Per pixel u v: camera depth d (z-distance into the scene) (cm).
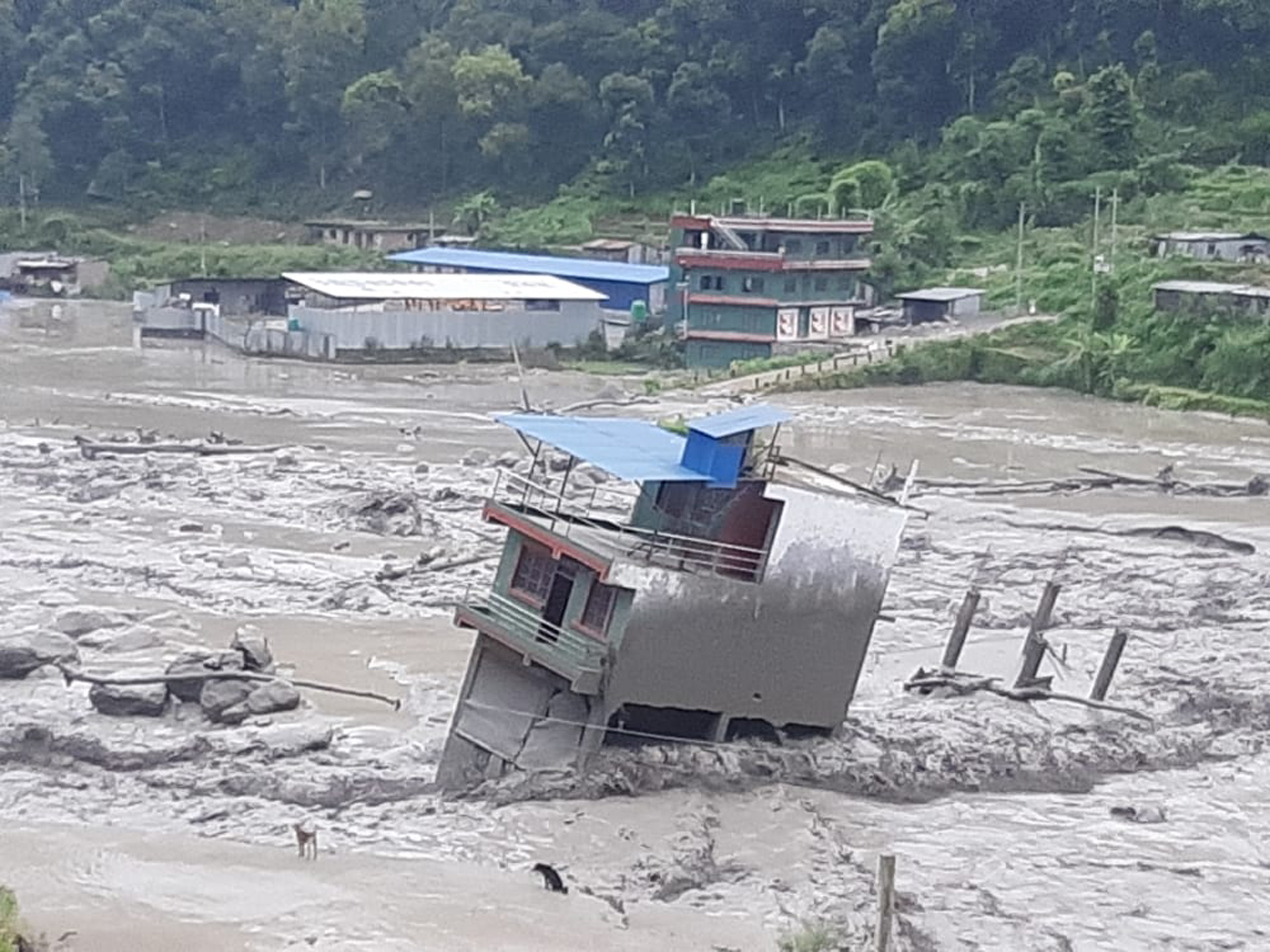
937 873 3566
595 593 3788
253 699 4247
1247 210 13675
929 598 5838
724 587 3819
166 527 6512
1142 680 4931
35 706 4219
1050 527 7050
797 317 12088
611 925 3212
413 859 3478
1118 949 3256
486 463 7994
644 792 3797
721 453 3862
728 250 12144
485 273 13438
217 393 10300
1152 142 14950
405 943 3103
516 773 3816
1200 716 4694
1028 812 3962
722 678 3881
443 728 4278
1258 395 10744
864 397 10806
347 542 6391
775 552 3875
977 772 4131
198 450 8025
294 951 3056
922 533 6819
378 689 4594
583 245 15475
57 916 3177
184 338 12950
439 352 12131
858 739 4166
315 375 11294
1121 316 11706
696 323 12131
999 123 15500
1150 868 3653
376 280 12581
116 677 4325
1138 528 7044
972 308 12525
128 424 9000
